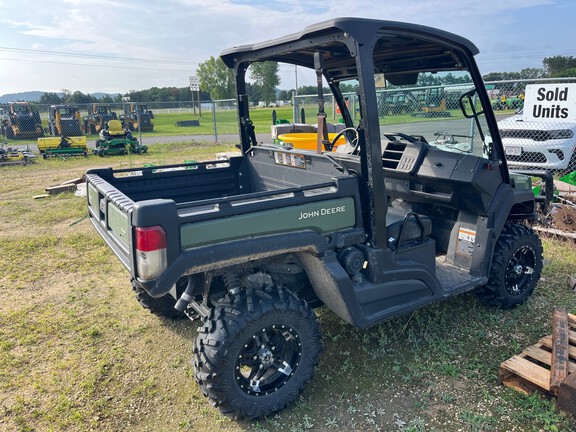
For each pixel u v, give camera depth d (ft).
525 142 26.61
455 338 11.80
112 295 14.89
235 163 13.84
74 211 25.18
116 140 50.80
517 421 8.85
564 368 9.04
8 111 72.90
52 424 9.12
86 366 11.02
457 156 11.71
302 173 11.66
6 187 32.89
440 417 9.07
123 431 8.95
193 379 10.53
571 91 20.74
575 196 19.95
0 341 12.00
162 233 7.81
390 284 10.16
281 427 8.97
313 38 9.69
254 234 8.66
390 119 14.39
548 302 13.67
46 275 16.46
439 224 13.35
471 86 11.51
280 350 9.46
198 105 98.78
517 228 12.82
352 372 10.59
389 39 9.90
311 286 11.07
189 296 9.05
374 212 9.73
